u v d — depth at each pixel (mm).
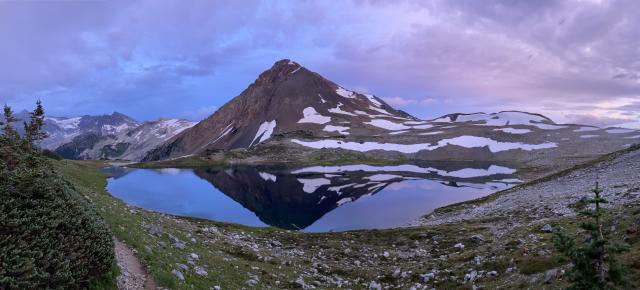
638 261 19172
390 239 47406
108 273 17609
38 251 14148
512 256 28281
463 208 74750
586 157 196000
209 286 23453
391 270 34969
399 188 128375
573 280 15398
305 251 43219
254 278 28766
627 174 58000
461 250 38062
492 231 43719
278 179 170000
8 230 14102
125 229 26641
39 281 13680
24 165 17984
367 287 31578
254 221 81000
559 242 15633
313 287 29656
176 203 100625
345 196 115438
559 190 63375
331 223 77438
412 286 29766
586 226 15078
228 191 131250
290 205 103438
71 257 15508
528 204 57219
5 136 19875
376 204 97562
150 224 35250
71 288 15164
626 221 26156
